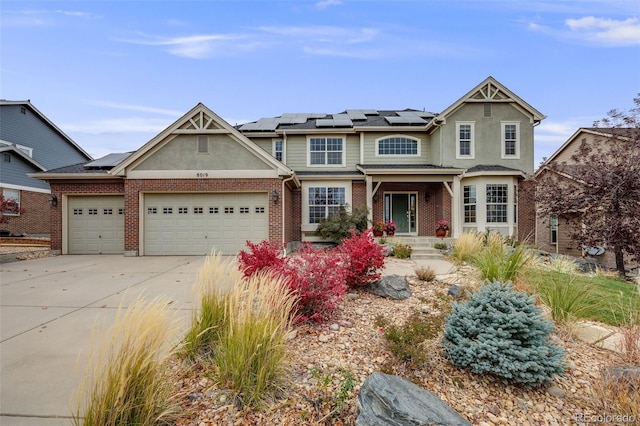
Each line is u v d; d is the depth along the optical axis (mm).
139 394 2396
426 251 11625
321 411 2727
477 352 3193
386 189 15836
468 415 2783
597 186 9547
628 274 10109
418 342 3527
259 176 12000
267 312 3295
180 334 3918
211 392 2908
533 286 5574
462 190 14633
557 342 4008
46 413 2688
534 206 14648
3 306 5480
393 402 2484
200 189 11961
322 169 16109
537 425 2707
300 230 14719
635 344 3553
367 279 5949
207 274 4020
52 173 12086
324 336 4086
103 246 12438
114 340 2393
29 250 12352
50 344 3975
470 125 15172
